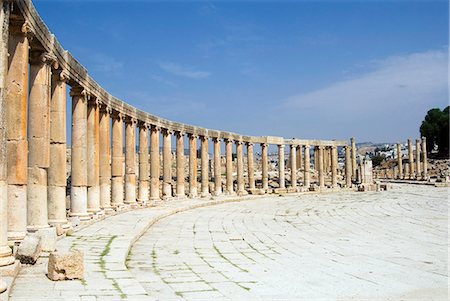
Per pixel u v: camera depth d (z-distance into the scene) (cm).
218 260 1891
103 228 2452
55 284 1307
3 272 1327
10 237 1670
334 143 7481
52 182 2266
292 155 6744
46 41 2033
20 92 1747
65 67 2348
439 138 15175
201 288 1413
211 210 4038
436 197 5697
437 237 2627
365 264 1866
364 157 8269
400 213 3925
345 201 5228
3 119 1356
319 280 1571
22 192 1714
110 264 1577
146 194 4134
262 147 6375
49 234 1723
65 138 2330
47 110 2067
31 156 2019
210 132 5447
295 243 2389
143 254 1956
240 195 5784
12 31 1750
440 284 1537
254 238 2517
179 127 4850
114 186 3528
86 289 1260
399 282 1560
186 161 8612
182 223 3038
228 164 5841
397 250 2202
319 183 7156
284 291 1404
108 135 3269
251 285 1472
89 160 2927
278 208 4388
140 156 4112
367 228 3016
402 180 10500
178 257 1925
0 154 1344
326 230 2914
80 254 1384
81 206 2655
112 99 3328
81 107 2680
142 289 1273
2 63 1359
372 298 1350
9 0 1412
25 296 1180
